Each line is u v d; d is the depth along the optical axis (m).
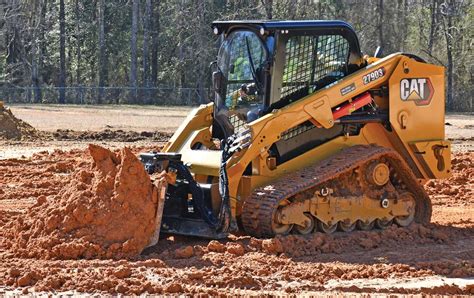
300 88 16.39
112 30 86.81
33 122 45.66
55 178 24.08
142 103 74.38
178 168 15.80
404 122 17.14
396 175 17.16
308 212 15.88
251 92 16.31
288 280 13.55
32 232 14.88
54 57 86.12
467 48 81.50
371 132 17.19
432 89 17.48
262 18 78.12
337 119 16.47
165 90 76.00
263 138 15.66
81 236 14.56
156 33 83.38
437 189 23.27
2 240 15.38
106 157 15.35
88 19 86.62
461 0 82.75
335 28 16.62
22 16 79.94
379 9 80.69
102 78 82.38
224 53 16.94
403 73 17.11
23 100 73.50
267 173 15.95
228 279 13.25
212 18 79.56
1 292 12.68
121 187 14.82
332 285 13.41
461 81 81.19
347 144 16.89
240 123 16.53
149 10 79.94
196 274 13.35
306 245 15.25
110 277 13.17
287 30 16.11
